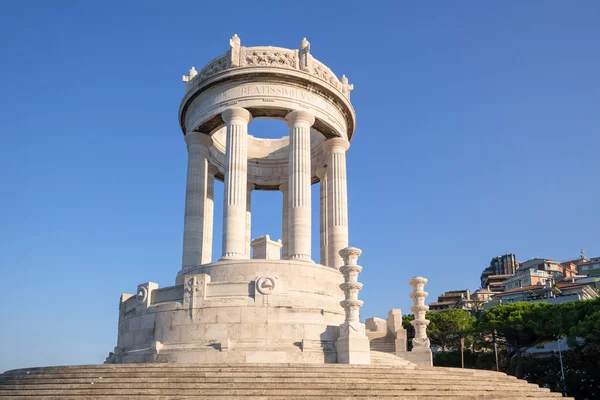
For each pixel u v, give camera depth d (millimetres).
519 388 20984
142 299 26781
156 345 24453
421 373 19906
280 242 37500
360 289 23875
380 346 31875
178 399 15695
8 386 18141
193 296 24984
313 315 24609
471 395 17594
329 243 33031
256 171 41156
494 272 154000
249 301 24469
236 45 31797
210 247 36500
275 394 16141
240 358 22953
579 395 49281
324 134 34250
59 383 18000
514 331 56719
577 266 129250
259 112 31703
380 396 16359
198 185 32812
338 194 33562
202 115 32344
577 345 53375
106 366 19281
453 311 68500
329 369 18844
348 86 35719
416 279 29281
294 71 31266
